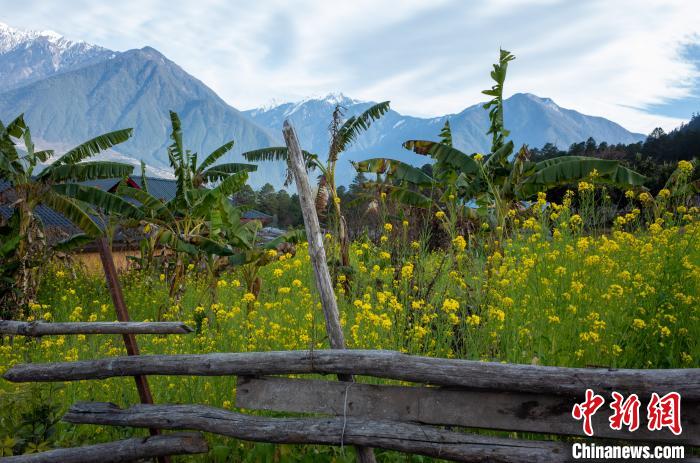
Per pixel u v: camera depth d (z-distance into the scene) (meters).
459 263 6.68
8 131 11.02
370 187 10.30
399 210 9.77
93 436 4.48
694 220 7.03
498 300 5.41
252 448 3.96
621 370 2.62
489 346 4.79
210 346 5.92
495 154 9.73
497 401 2.84
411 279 6.30
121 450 3.60
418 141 9.82
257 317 6.21
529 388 2.73
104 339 6.75
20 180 11.41
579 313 4.77
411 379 2.95
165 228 11.61
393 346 4.66
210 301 10.05
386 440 2.99
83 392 4.92
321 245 3.40
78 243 12.00
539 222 7.60
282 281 9.66
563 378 2.67
